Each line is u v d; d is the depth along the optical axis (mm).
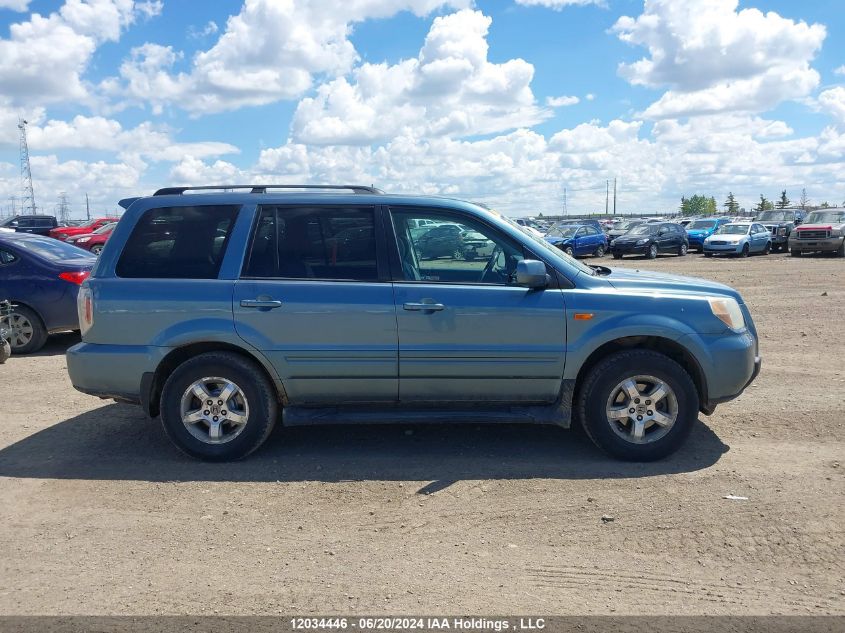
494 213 5156
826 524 3953
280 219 5023
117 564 3584
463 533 3910
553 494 4414
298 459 5078
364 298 4844
